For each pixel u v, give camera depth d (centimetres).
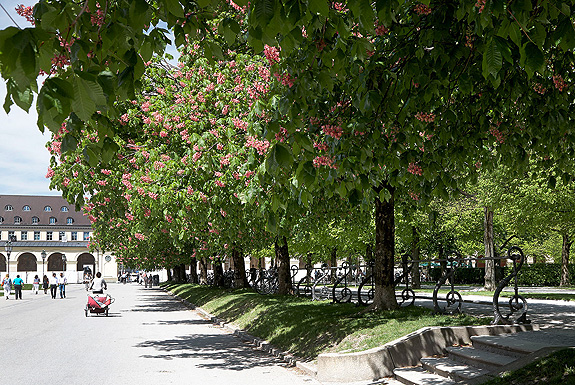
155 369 1086
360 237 3516
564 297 2119
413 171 741
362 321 1199
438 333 970
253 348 1393
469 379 725
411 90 688
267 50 687
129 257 4906
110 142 493
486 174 2595
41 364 1158
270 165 459
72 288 7962
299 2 382
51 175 1556
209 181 1323
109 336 1695
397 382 867
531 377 660
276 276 2897
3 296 5325
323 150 641
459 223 3878
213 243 2036
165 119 1403
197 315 2616
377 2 413
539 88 766
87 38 391
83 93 275
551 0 423
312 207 1466
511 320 1069
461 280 4741
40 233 11481
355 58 587
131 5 346
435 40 588
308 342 1209
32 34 271
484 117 875
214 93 1365
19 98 289
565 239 3841
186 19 493
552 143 915
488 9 386
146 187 1407
